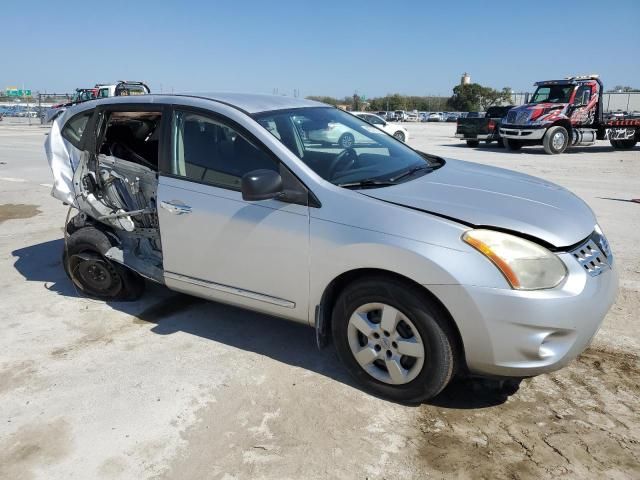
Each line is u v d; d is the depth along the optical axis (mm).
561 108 16219
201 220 3404
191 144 3533
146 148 4625
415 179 3312
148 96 3873
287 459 2543
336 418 2844
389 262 2727
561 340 2607
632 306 4105
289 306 3193
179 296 4527
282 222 3084
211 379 3236
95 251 4273
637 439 2631
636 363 3320
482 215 2754
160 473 2471
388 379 2945
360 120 4246
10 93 56625
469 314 2582
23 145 18016
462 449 2588
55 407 2979
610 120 17547
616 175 11258
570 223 2846
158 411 2924
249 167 3275
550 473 2420
